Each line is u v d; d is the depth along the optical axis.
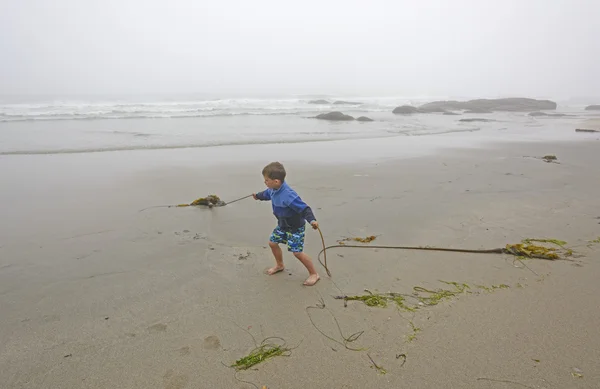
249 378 2.54
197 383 2.50
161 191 7.37
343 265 4.23
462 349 2.81
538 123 24.42
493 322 3.15
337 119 24.41
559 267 4.14
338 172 9.14
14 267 4.15
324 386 2.47
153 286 3.77
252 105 36.56
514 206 6.43
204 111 27.98
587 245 4.75
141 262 4.30
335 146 13.59
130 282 3.84
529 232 5.22
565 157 11.41
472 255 4.48
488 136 17.08
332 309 3.37
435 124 23.17
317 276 3.88
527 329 3.05
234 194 7.21
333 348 2.84
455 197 7.02
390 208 6.36
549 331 3.02
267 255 4.52
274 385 2.48
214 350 2.82
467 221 5.70
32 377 2.54
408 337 2.96
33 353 2.78
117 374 2.57
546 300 3.48
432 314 3.27
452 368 2.62
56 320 3.19
